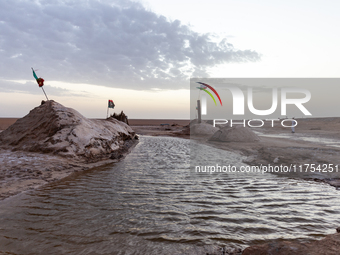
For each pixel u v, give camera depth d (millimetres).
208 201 3744
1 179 4695
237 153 8789
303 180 5051
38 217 3064
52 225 2822
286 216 3152
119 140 12375
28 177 4984
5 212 3227
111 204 3584
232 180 5125
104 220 2980
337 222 2979
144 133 26922
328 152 7395
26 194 4043
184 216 3135
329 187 4531
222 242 2449
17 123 9227
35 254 2184
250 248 2066
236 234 2633
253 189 4434
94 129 9414
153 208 3424
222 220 3010
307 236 2594
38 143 7746
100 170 6211
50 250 2256
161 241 2461
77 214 3174
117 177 5398
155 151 10461
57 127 8320
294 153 7383
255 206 3527
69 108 9469
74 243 2398
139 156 8867
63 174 5527
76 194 4082
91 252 2229
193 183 4855
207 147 10633
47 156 6883
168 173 5836
